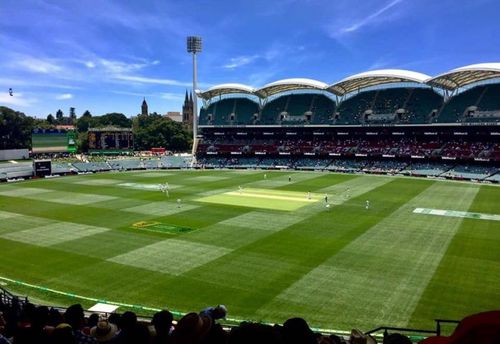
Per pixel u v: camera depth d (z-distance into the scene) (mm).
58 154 126812
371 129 112562
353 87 114500
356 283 30844
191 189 75812
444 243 40344
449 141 102875
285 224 48500
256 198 65750
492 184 80188
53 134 116625
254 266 34688
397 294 28875
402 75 101938
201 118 132875
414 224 47812
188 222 50000
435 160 100125
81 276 33406
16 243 42656
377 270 33406
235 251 38625
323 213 54156
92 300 28844
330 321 25219
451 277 31750
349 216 52281
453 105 102875
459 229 45406
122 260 36812
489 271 32875
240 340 3572
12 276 33844
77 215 54844
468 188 74875
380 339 22531
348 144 113812
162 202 63000
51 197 69125
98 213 55844
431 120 102438
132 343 7000
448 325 24547
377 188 75250
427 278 31594
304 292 29422
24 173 96250
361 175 95562
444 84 101750
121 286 31234
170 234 44812
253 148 122625
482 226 46594
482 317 3205
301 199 64562
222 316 10445
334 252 37938
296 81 115750
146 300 28688
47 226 49312
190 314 5242
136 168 114750
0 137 147625
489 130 98000
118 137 126562
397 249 38656
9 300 23156
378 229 45844
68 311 11422
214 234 44531
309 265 34688
